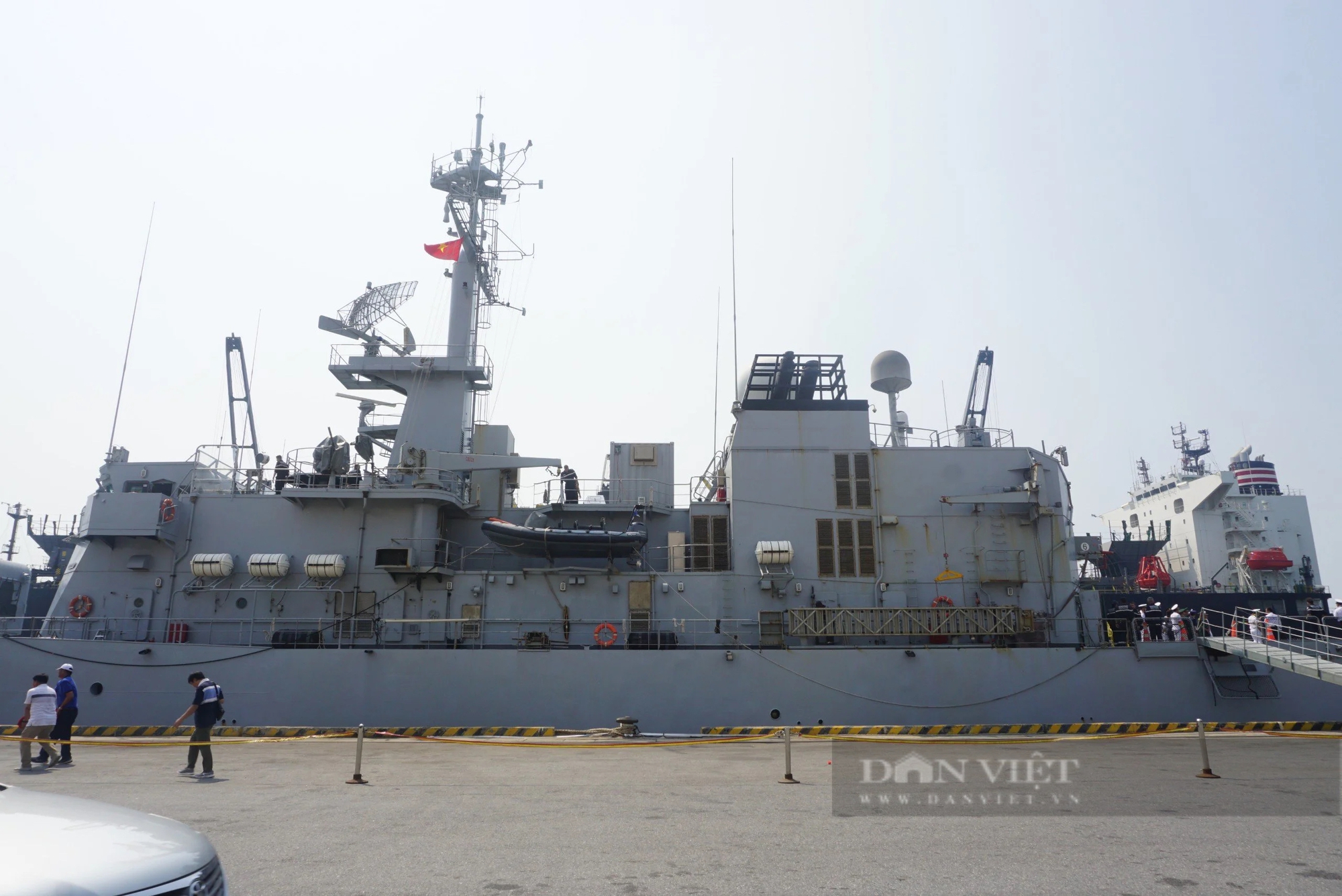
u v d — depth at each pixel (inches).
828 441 876.6
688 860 304.3
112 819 204.8
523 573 834.8
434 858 306.5
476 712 756.6
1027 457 879.1
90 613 826.8
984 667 785.6
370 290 1019.9
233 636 821.9
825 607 822.5
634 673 767.1
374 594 831.1
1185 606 1295.5
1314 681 796.6
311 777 503.5
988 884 275.7
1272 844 331.3
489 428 999.0
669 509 930.1
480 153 1069.8
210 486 919.7
